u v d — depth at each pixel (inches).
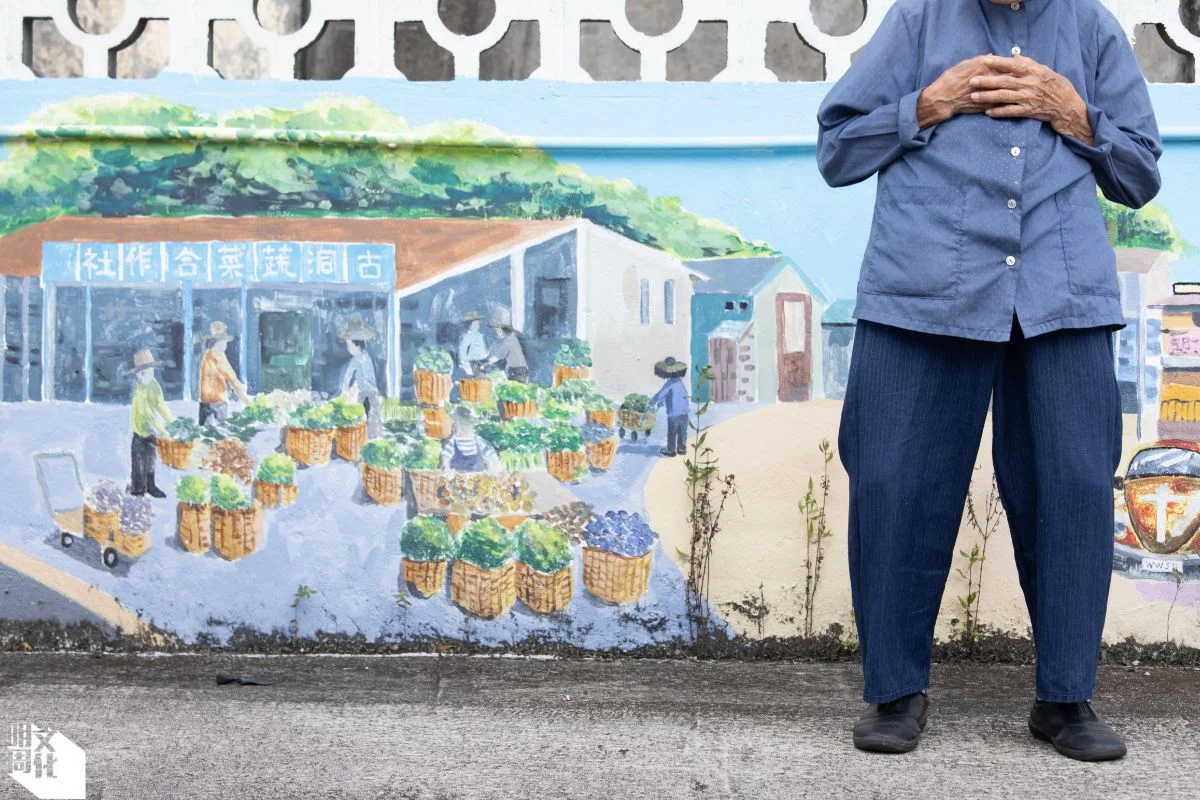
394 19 142.0
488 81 141.0
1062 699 109.2
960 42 110.6
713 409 142.9
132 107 142.0
